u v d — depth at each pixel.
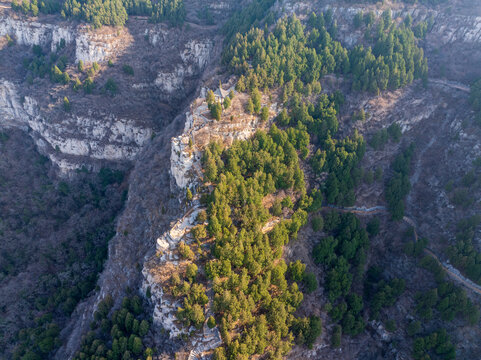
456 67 141.75
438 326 90.31
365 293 99.38
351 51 136.25
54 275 118.00
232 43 137.00
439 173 117.06
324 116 117.69
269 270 85.31
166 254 86.00
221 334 75.50
